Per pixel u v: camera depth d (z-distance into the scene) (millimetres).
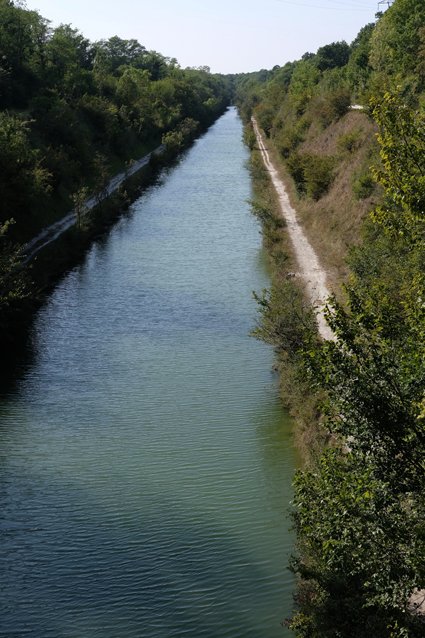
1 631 16484
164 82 147500
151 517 20891
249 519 20781
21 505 21484
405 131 14922
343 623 14844
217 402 28359
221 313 39188
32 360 32844
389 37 66000
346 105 72750
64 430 26219
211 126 177375
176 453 24531
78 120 81125
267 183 75750
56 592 17891
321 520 13148
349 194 50625
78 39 115562
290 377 27922
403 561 12078
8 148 49531
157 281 45312
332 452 13719
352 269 31156
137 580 18297
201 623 16875
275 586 18000
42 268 45656
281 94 133000
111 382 30406
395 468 12562
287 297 31203
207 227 60344
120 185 74625
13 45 85500
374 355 12984
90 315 39031
